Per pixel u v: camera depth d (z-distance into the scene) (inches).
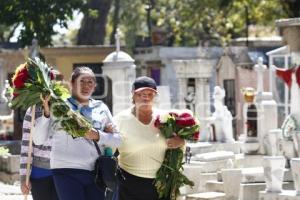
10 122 1081.4
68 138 335.3
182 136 353.1
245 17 1631.4
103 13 1608.0
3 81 1298.0
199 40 1726.1
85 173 335.6
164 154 355.3
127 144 350.9
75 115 331.9
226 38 1669.5
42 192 368.5
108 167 332.5
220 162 661.3
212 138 801.6
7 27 1544.0
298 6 1476.4
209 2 1630.2
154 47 1486.2
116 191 335.9
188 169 561.6
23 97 342.3
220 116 797.9
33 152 366.3
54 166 336.5
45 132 351.3
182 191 559.8
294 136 644.7
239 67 1175.6
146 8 1710.1
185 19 1684.3
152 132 351.9
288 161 651.5
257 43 1421.0
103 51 1407.5
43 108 347.6
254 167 692.1
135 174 353.1
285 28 666.8
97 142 335.3
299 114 659.4
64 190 334.3
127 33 1649.9
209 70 886.4
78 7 1408.7
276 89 1114.7
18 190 636.1
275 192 521.0
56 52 1384.1
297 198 502.3
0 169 743.1
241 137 788.0
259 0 1574.8
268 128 731.4
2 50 1304.1
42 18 1385.3
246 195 577.3
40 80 342.0
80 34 1620.3
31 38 1384.1
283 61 1117.1
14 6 1375.5
